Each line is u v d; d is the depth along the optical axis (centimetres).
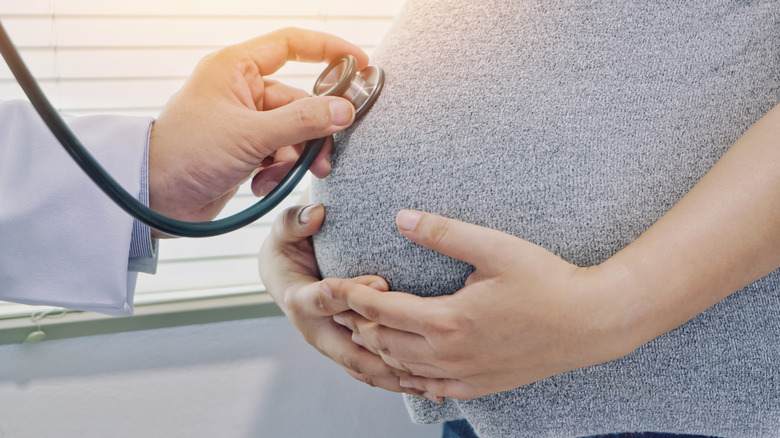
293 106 53
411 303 45
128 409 98
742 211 40
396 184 49
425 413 58
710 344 47
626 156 45
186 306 103
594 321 41
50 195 58
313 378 104
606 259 45
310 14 95
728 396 48
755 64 45
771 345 47
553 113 46
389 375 53
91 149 58
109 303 61
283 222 59
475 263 44
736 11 46
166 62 93
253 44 61
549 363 44
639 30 47
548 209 45
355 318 51
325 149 55
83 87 92
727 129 45
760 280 46
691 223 41
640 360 47
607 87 46
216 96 58
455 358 45
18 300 60
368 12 98
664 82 46
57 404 96
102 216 59
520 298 42
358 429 103
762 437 50
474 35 50
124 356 100
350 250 51
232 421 100
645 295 41
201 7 90
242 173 59
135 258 63
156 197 60
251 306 105
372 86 53
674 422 50
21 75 38
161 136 58
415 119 49
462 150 47
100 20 88
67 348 99
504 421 50
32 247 59
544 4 49
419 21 53
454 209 47
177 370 100
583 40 47
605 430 50
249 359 103
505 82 47
